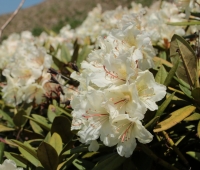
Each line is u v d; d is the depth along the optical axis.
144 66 0.23
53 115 0.32
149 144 0.25
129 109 0.21
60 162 0.26
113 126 0.21
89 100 0.21
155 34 0.34
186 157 0.27
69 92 0.34
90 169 0.26
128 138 0.21
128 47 0.24
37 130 0.33
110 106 0.20
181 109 0.23
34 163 0.26
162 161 0.23
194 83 0.25
